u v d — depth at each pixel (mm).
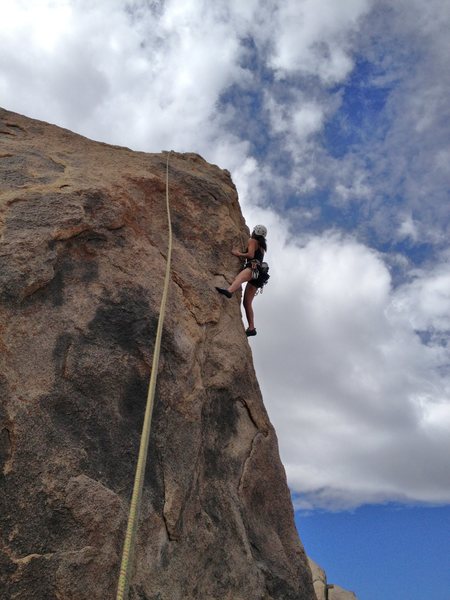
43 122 8359
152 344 5941
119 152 8258
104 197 6590
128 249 6496
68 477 4809
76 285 5883
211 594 5273
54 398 5129
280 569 5883
